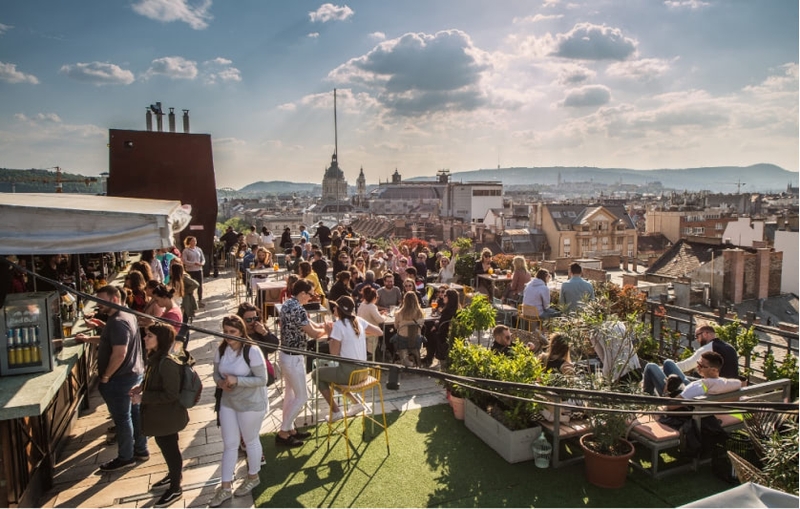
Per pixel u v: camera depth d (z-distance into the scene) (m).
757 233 56.59
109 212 4.78
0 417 4.38
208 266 20.38
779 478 4.89
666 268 41.22
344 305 6.63
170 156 19.61
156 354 5.26
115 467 6.04
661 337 9.97
